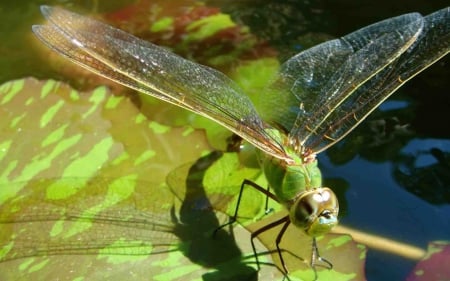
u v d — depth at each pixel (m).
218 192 0.33
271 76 0.35
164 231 0.32
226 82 0.34
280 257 0.31
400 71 0.34
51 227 0.32
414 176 0.33
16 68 0.36
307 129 0.33
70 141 0.33
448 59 0.36
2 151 0.33
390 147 0.34
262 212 0.32
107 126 0.33
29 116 0.33
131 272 0.31
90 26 0.33
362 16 0.37
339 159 0.33
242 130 0.33
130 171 0.33
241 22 0.37
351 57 0.34
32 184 0.32
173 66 0.33
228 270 0.31
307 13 0.37
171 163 0.33
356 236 0.32
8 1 0.38
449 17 0.34
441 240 0.31
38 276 0.31
